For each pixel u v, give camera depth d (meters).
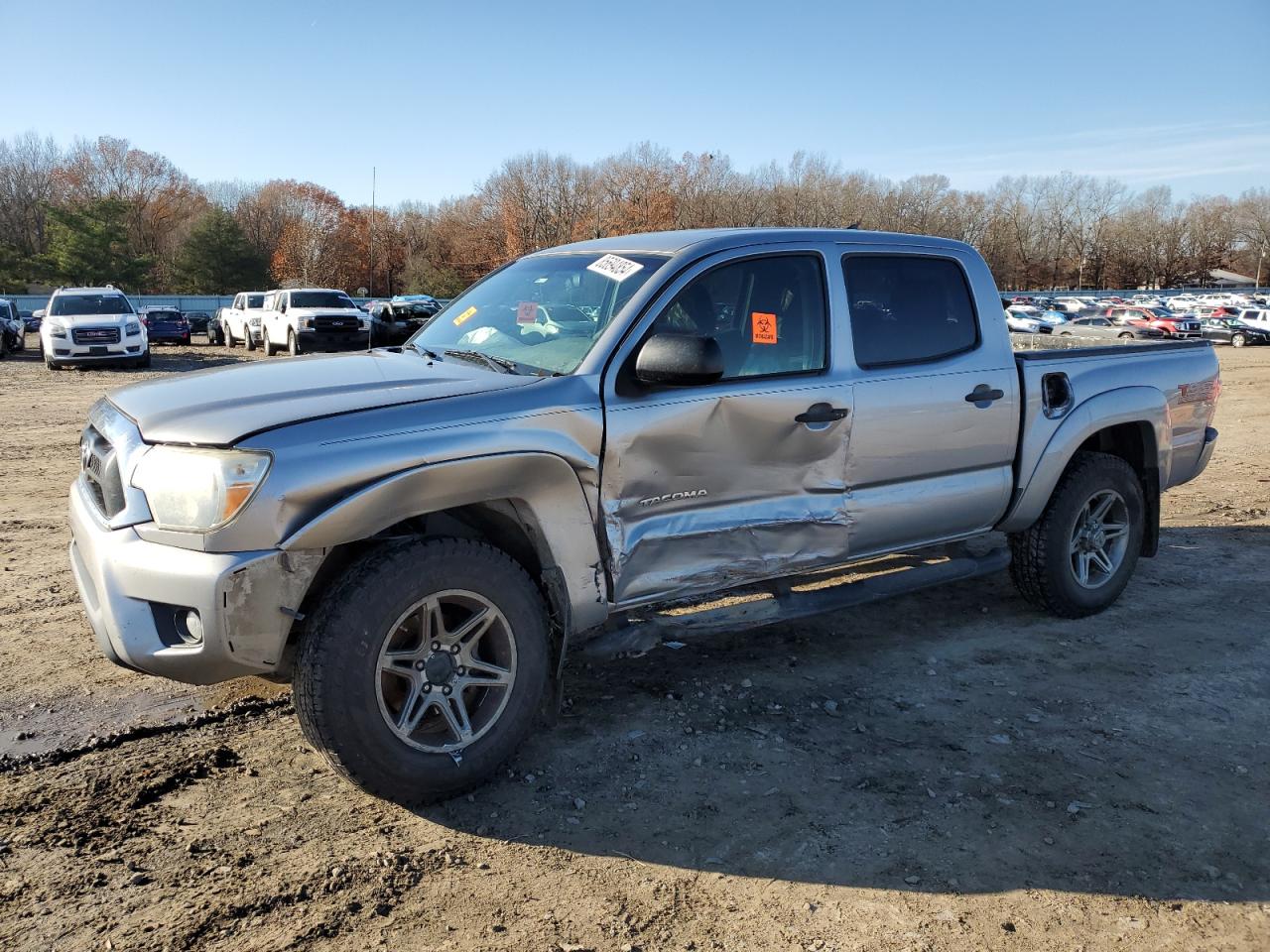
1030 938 2.55
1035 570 4.85
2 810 3.08
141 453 3.01
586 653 3.58
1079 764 3.49
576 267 4.02
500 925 2.57
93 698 3.93
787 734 3.70
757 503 3.80
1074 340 5.98
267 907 2.62
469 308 4.27
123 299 22.50
